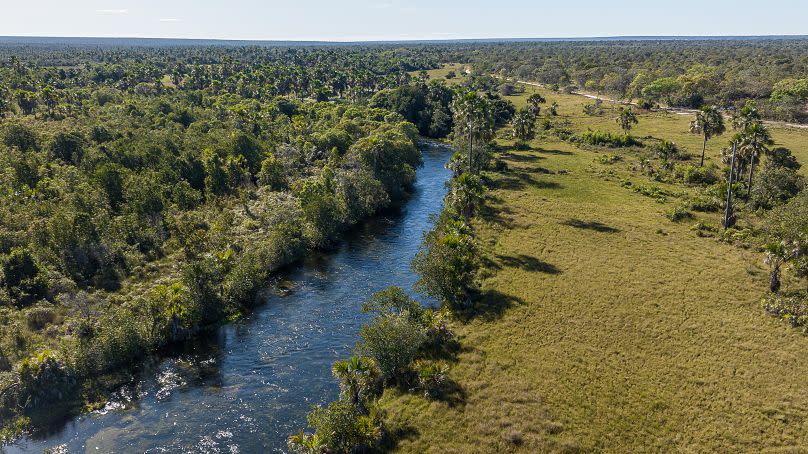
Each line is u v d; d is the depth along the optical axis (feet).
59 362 141.59
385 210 302.04
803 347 153.99
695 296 186.50
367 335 146.92
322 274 220.23
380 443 123.24
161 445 126.00
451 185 256.52
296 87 635.66
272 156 329.31
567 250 229.45
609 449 119.34
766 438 120.78
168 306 168.55
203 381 150.51
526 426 126.41
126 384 148.25
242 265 195.00
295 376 152.87
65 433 130.00
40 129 359.25
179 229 238.07
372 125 441.27
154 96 550.77
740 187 284.82
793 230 199.11
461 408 133.49
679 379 142.51
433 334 163.22
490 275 207.82
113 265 204.74
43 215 224.94
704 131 344.69
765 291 187.01
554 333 165.99
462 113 323.16
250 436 129.18
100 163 286.46
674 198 298.76
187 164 305.32
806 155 353.31
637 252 225.76
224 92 588.50
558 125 503.61
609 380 142.82
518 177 343.26
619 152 404.98
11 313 165.58
